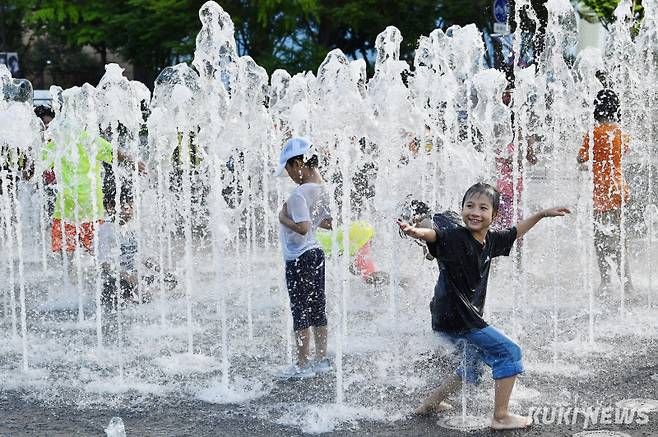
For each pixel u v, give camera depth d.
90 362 6.77
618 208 8.88
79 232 10.52
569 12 9.34
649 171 10.69
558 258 10.91
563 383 5.81
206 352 7.02
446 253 4.95
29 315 8.88
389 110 7.31
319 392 5.75
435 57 9.19
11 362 6.82
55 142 10.51
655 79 10.38
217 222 7.06
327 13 24.98
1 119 7.54
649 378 5.91
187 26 24.44
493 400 5.46
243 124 10.06
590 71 9.11
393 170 7.61
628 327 7.52
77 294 9.95
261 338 7.50
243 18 24.23
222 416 5.29
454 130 9.02
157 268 10.42
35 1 26.58
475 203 5.00
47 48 39.06
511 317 7.97
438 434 4.86
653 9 10.30
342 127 6.35
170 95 9.38
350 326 7.73
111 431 4.97
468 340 5.01
